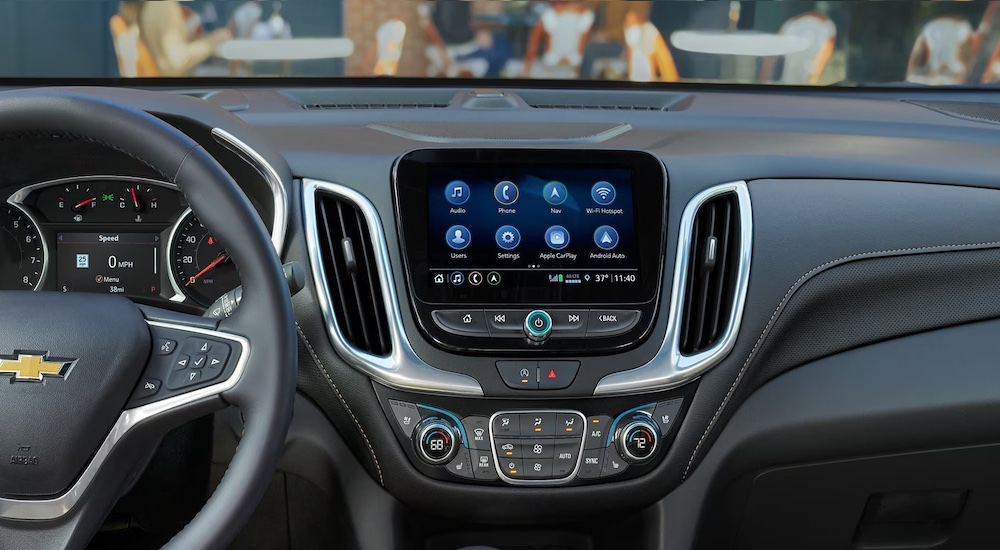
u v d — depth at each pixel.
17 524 0.81
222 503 0.78
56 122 0.78
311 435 1.17
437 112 1.33
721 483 1.20
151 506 1.17
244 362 0.80
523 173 1.12
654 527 1.18
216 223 0.79
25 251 1.18
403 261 1.10
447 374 1.09
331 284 1.11
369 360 1.09
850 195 1.20
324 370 1.12
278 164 1.09
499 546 1.28
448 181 1.12
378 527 1.17
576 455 1.10
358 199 1.11
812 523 1.30
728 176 1.16
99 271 1.19
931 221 1.21
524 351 1.09
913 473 1.27
